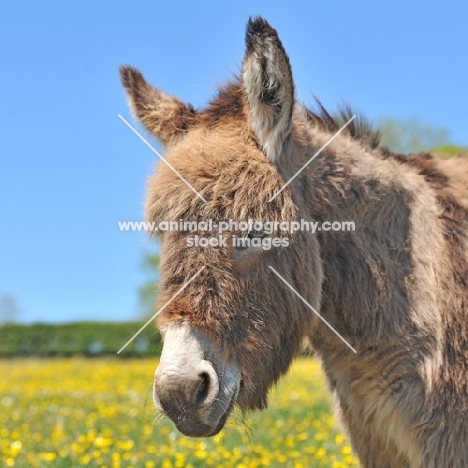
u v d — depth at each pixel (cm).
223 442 580
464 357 326
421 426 323
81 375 1445
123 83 380
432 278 338
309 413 778
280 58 299
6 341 2538
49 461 529
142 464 516
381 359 333
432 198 361
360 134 377
